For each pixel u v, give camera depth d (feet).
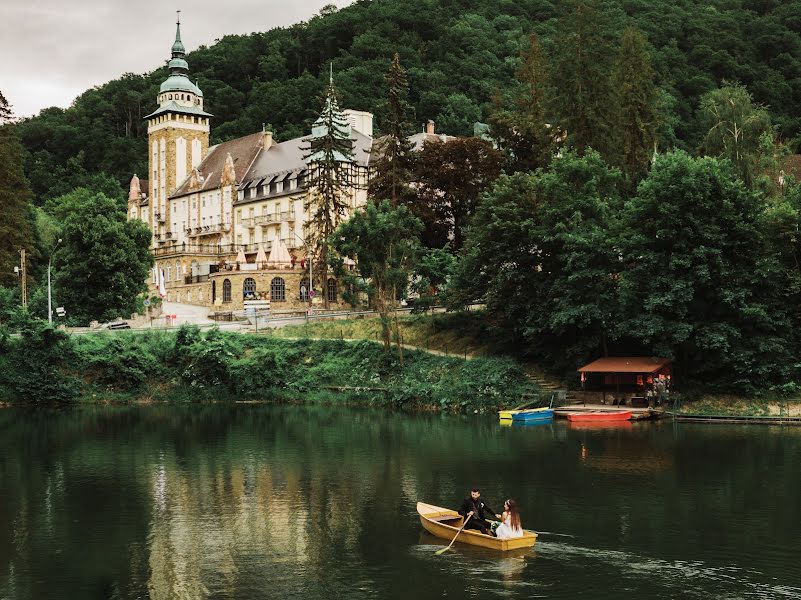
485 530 95.86
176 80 460.14
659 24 572.10
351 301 241.55
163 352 250.78
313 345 254.47
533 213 222.69
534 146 291.58
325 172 303.68
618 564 86.43
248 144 445.37
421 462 142.41
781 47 547.49
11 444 167.22
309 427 188.55
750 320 197.67
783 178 258.16
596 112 276.00
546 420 193.16
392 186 290.76
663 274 197.57
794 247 207.31
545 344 225.15
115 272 302.86
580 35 282.97
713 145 251.80
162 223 469.16
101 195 313.73
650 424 185.98
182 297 381.81
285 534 99.86
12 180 314.96
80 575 86.58
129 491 124.06
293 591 80.53
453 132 533.14
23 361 236.22
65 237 303.68
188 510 112.47
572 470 133.28
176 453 155.53
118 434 180.45
